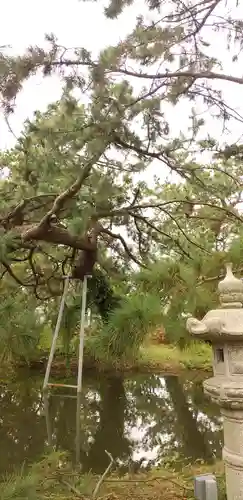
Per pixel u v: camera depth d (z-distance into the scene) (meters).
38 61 3.62
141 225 7.47
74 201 5.09
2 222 6.29
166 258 4.59
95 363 11.23
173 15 3.65
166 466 5.18
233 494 2.72
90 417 7.86
